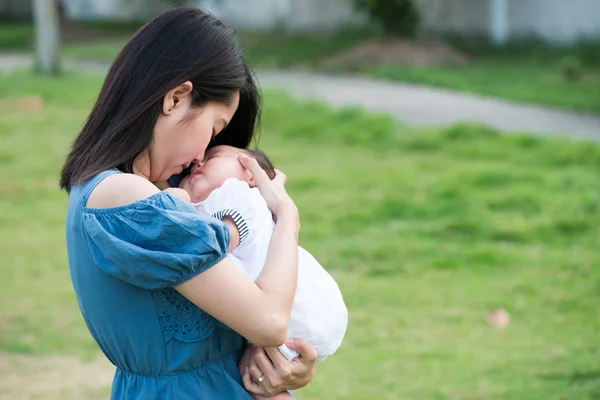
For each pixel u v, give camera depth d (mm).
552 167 10867
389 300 6824
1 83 16766
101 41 25047
